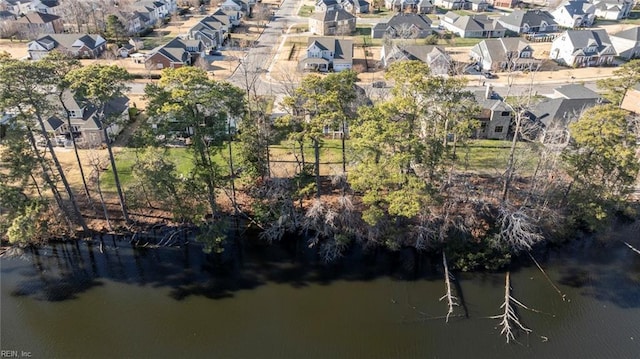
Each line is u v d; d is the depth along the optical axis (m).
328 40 88.44
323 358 31.23
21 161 35.41
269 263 39.91
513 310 34.72
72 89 33.75
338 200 43.28
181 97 33.94
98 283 37.41
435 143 36.88
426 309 35.12
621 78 62.03
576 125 38.19
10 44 99.44
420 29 108.12
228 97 37.00
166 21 121.94
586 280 37.72
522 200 43.16
